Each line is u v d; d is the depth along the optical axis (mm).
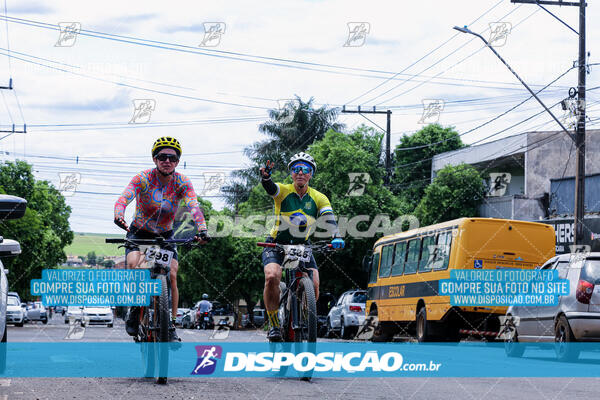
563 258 19656
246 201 71000
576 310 18391
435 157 65938
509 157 57219
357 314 37969
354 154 50062
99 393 9195
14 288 77688
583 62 32438
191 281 67188
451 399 9727
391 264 31938
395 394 10086
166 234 11211
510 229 25734
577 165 32375
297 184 11719
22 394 9031
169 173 10969
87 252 143000
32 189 80125
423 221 56000
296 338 11367
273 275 11578
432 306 26594
